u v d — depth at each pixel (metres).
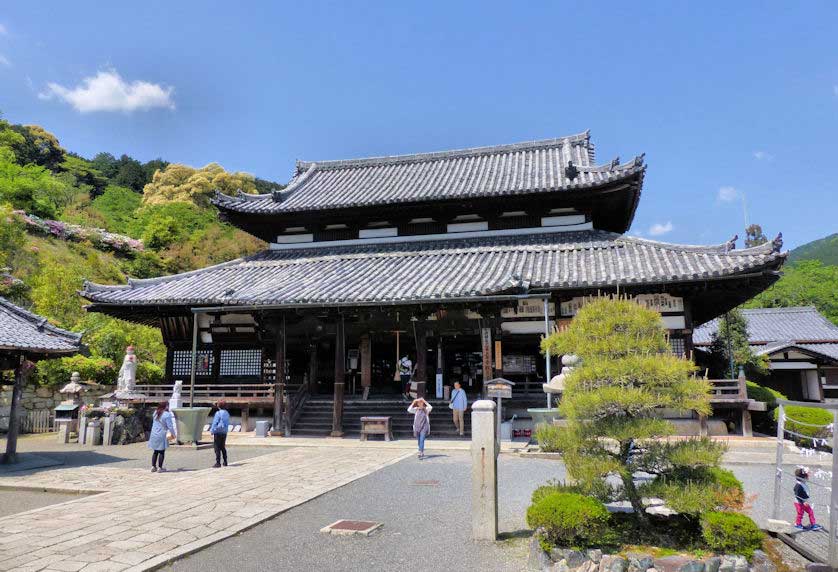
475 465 7.93
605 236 22.67
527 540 7.72
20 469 14.03
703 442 6.86
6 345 13.74
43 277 31.94
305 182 30.84
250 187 78.06
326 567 6.76
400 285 20.14
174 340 24.08
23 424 23.62
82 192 62.72
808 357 28.64
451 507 9.56
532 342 21.09
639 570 6.22
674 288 18.72
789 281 62.31
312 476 12.31
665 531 7.14
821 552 7.27
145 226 60.41
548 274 19.55
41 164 71.12
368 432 18.94
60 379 25.20
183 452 17.41
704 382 6.79
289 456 15.63
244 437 20.41
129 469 14.08
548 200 23.97
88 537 7.71
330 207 25.30
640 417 6.93
